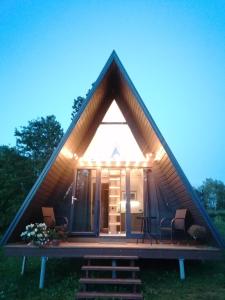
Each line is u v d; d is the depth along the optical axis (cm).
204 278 762
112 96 1105
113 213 1062
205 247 802
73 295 659
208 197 6706
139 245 848
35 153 2606
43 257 778
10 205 1970
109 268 707
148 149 1004
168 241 923
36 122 2708
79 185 1001
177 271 824
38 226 810
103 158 1026
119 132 1075
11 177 2048
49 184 878
